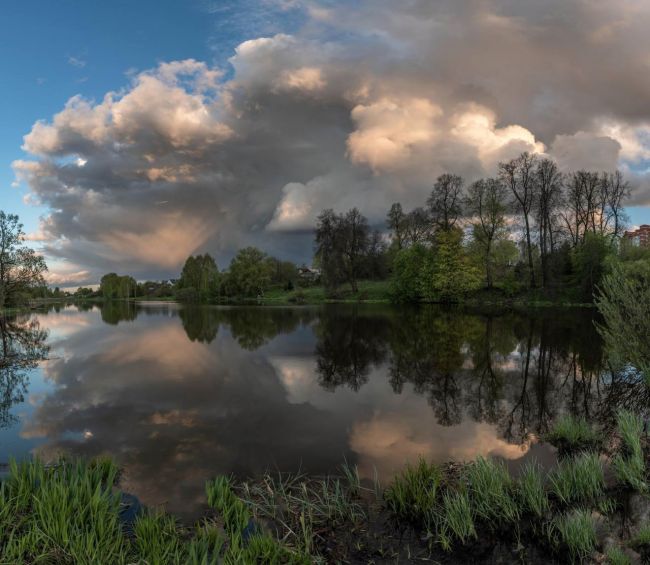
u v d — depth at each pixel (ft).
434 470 23.41
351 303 226.79
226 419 36.35
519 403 40.40
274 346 78.38
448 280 176.45
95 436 32.17
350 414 37.55
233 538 17.11
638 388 41.75
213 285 377.09
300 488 23.03
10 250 191.52
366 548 17.97
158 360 65.36
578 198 180.04
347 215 253.44
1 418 36.96
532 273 177.27
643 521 19.51
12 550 15.93
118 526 17.90
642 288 39.32
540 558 17.44
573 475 22.30
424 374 53.57
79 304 393.09
